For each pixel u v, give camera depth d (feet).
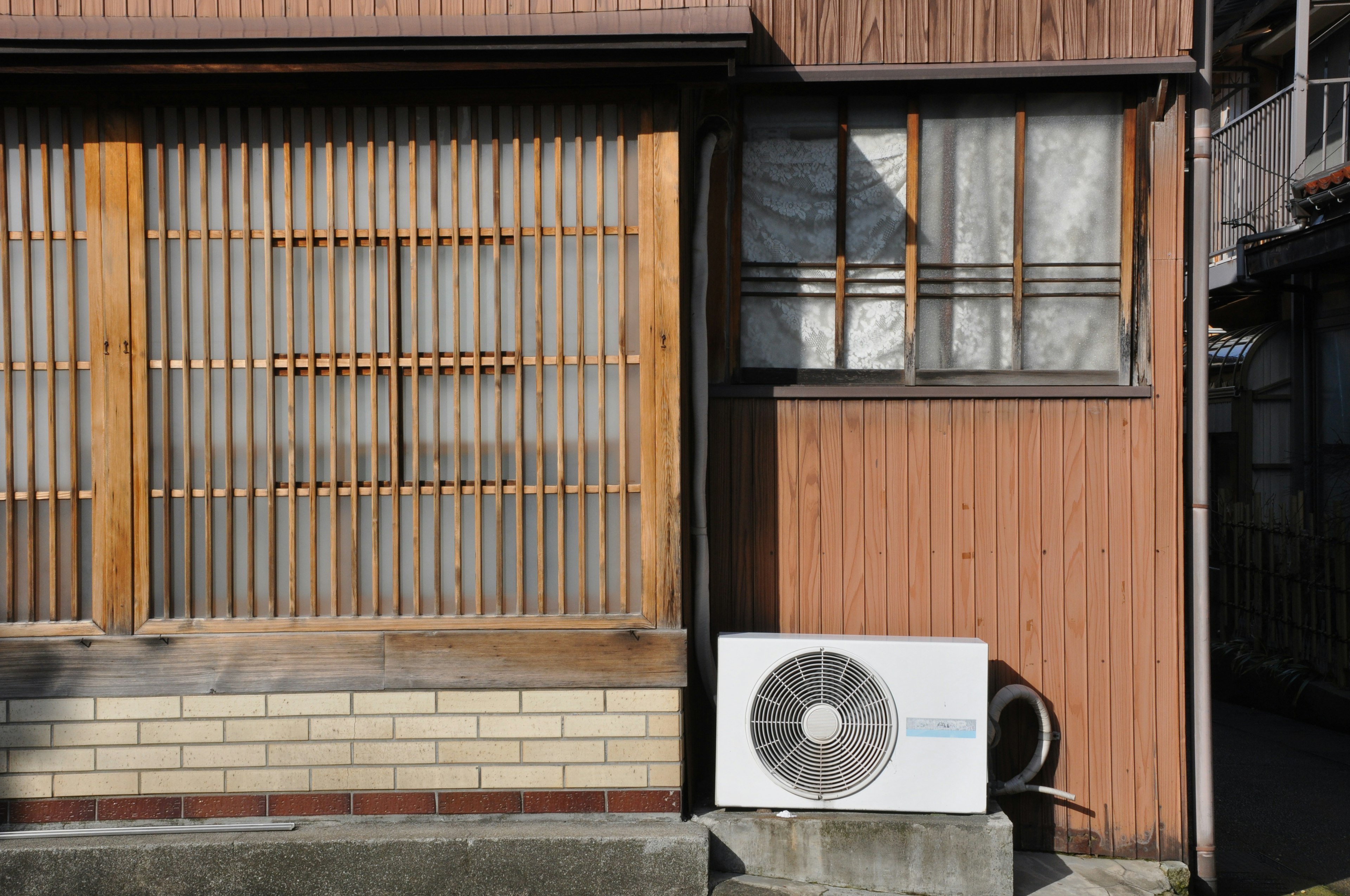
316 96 13.30
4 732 13.15
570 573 13.46
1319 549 26.63
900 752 13.42
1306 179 28.66
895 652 13.53
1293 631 27.43
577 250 13.41
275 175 13.39
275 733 13.23
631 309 13.41
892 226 15.14
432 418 13.44
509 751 13.25
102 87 13.10
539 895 12.71
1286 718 27.07
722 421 14.84
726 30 12.36
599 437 13.42
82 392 13.39
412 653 13.24
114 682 13.19
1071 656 14.66
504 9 13.65
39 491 13.38
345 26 12.47
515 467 13.43
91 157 13.23
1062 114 14.94
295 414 13.41
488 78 12.97
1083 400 14.66
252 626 13.24
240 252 13.39
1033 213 15.02
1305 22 28.55
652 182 13.32
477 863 12.71
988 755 13.58
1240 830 18.52
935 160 15.07
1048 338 15.07
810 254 15.19
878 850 13.10
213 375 13.37
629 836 12.74
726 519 14.87
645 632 13.24
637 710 13.29
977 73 14.46
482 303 13.46
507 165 13.43
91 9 13.55
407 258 13.44
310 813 13.24
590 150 13.42
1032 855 14.58
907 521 14.78
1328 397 31.24
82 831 13.08
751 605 14.88
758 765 13.56
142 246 13.25
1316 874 16.49
